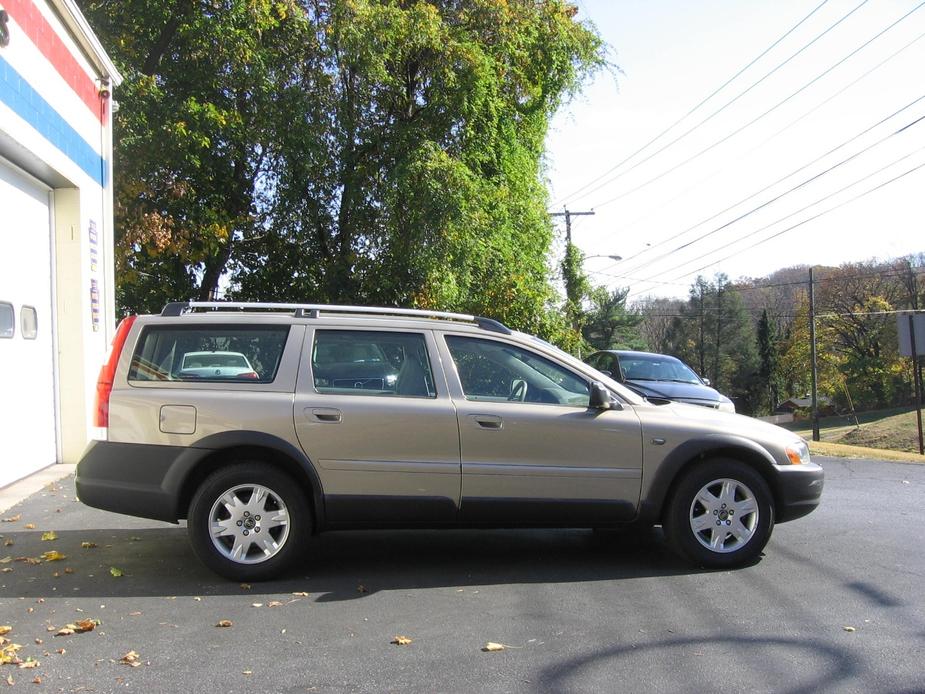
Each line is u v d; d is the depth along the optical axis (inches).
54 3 330.6
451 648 165.2
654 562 233.0
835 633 174.9
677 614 187.0
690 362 3213.6
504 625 179.2
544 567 227.0
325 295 674.8
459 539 258.5
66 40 347.6
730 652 163.6
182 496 207.5
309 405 209.0
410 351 221.1
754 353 3053.6
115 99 542.6
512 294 673.6
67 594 196.5
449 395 216.5
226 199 652.7
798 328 2701.8
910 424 1678.2
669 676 151.6
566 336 741.9
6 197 315.3
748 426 231.8
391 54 636.1
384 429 210.4
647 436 221.0
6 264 314.7
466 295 665.6
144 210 578.2
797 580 215.2
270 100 612.4
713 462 224.7
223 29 578.2
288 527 207.2
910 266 2475.4
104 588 201.6
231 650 162.9
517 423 215.5
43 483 321.4
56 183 356.5
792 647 166.6
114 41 568.4
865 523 286.0
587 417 219.5
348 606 191.2
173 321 216.1
